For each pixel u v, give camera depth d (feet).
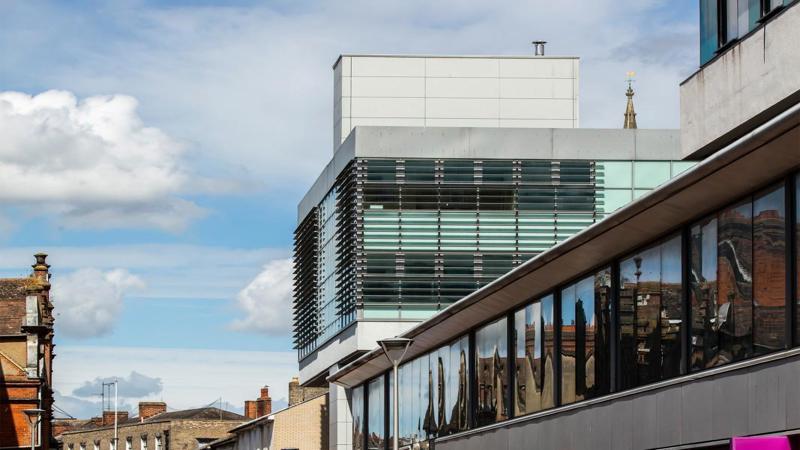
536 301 110.63
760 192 73.10
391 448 165.48
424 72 188.85
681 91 102.78
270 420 229.86
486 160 176.35
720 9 97.19
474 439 128.26
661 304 85.71
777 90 88.74
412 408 155.94
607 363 94.63
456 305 124.98
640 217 84.07
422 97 188.65
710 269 79.00
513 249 175.01
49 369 256.73
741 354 74.79
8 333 242.99
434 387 145.69
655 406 85.10
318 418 224.74
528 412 112.37
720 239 77.71
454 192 176.14
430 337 142.82
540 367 109.50
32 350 230.89
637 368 89.40
